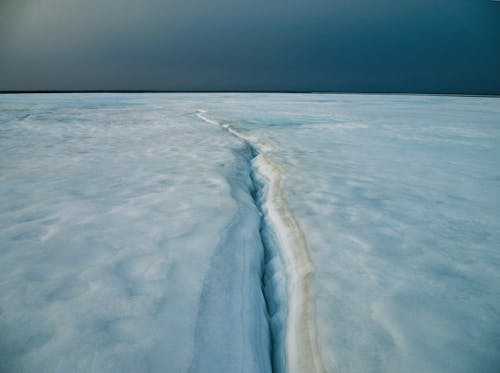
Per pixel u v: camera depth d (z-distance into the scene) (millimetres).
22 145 7230
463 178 4961
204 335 1790
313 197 4020
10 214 3283
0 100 29281
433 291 2205
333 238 2945
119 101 29531
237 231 3025
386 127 11484
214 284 2230
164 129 10414
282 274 2607
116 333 1742
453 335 1817
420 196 4117
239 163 5746
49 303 1957
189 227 3033
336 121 13516
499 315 1971
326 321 1951
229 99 35000
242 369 1641
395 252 2717
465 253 2709
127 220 3174
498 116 15945
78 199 3750
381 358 1684
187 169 5188
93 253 2545
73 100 30219
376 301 2107
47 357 1576
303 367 1721
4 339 1682
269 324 2146
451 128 11258
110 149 6871
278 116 15539
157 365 1567
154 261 2453
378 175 5074
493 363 1634
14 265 2354
